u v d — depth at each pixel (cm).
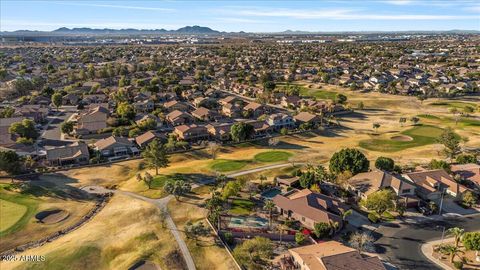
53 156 10406
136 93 18750
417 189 8400
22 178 9344
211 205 7612
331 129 14025
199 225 6744
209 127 13162
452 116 15788
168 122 14625
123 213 7675
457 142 10875
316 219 7075
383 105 18038
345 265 5534
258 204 8131
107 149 11100
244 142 12300
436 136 12975
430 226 7188
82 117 13925
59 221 7462
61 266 5950
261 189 8806
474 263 6019
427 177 8700
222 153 11512
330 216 7081
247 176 9556
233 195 8194
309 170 9388
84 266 6019
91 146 11756
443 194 8344
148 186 8900
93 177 9644
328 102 17850
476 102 18375
